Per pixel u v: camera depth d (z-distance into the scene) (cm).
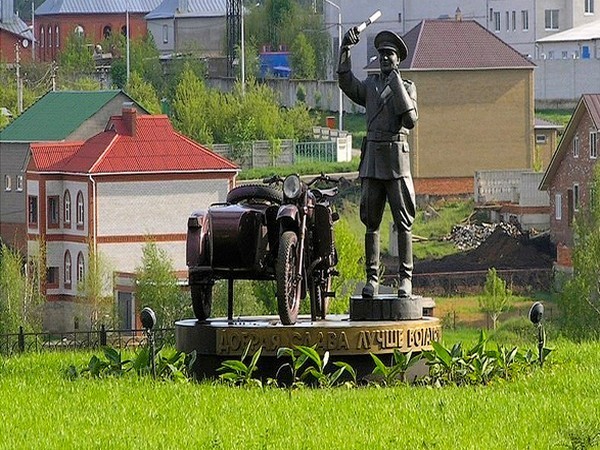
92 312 6962
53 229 7944
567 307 5034
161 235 7869
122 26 17288
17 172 8931
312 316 2373
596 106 7819
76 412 1975
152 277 6112
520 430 1848
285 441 1783
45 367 2509
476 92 9625
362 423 1891
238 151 10300
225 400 2047
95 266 6950
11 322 6103
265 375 2234
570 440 1773
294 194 2292
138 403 2030
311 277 2364
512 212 8519
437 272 7588
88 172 7744
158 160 7906
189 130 10531
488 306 6069
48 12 17350
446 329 5875
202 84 11000
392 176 2370
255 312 5038
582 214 6831
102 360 2430
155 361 2305
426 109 9550
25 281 6200
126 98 9231
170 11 16362
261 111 10606
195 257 2292
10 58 17125
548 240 8138
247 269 2300
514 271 7281
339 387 2203
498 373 2306
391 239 7712
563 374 2284
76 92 9256
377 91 2378
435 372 2280
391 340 2269
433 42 9725
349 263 5359
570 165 7981
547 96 11381
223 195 8006
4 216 8988
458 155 9575
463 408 1988
